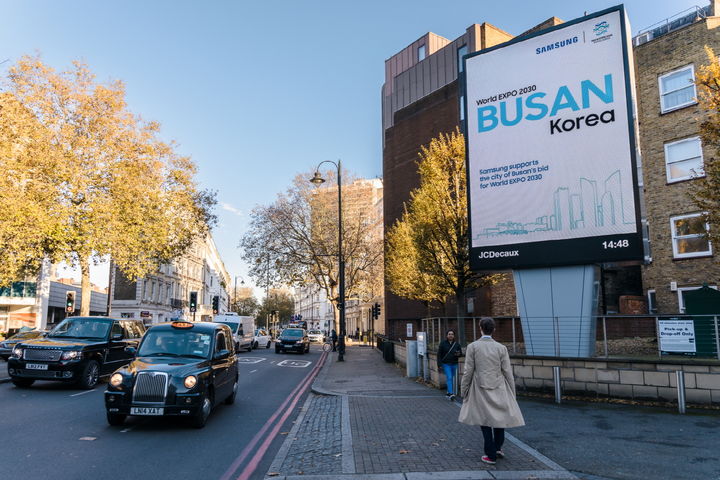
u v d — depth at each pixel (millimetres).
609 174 12109
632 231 11695
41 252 23750
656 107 20594
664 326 10898
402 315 36625
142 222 26672
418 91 37344
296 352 33531
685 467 5906
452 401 11211
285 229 41469
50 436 7484
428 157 17578
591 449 6785
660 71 20594
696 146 19234
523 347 13594
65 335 13703
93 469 5898
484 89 14039
